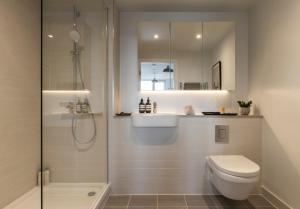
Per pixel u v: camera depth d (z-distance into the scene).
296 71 1.71
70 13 1.85
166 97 2.69
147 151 2.27
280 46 1.93
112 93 2.31
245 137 2.27
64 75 1.78
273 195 2.04
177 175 2.27
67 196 1.76
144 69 2.67
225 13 2.66
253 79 2.50
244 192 1.70
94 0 2.17
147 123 2.15
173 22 2.65
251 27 2.55
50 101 1.56
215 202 2.10
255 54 2.45
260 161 2.27
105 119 2.26
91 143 2.11
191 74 2.68
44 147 1.47
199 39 2.66
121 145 2.28
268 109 2.15
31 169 2.17
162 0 2.37
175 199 2.17
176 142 2.27
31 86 2.20
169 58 2.67
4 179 1.81
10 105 1.89
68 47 1.85
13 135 1.93
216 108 2.68
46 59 1.47
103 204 2.03
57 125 1.68
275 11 2.02
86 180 2.04
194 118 2.27
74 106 1.93
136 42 2.66
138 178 2.28
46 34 1.46
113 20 2.35
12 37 1.92
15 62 1.96
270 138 2.11
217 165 1.82
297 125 1.70
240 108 2.43
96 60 2.22
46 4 1.46
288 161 1.82
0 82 1.78
